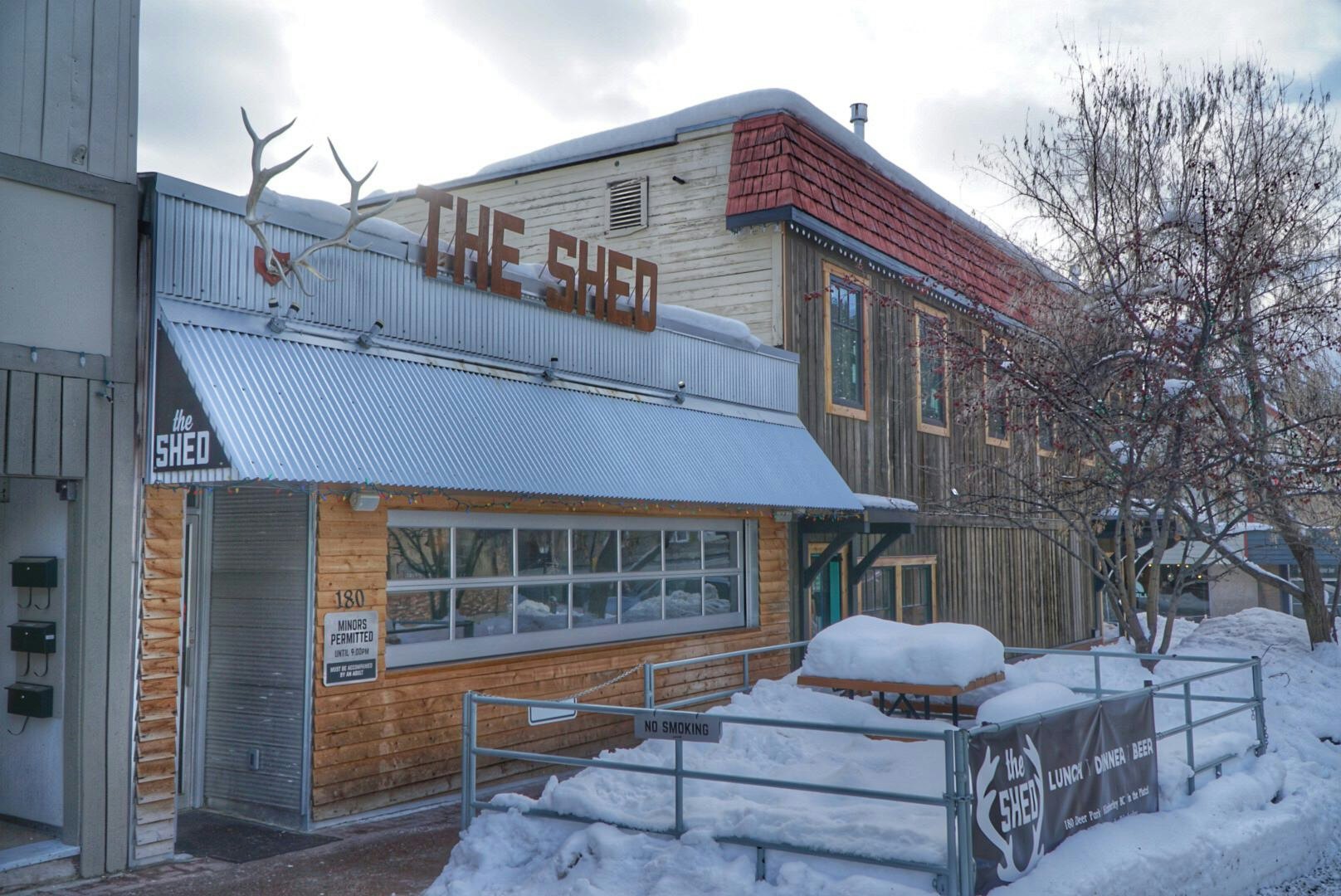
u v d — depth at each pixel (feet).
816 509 42.70
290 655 27.86
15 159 22.74
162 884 22.88
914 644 32.24
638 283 39.24
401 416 28.30
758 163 48.57
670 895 20.20
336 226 29.25
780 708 33.35
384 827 27.68
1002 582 68.54
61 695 23.81
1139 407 44.60
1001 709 25.68
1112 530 69.46
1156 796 27.63
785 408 47.03
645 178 52.42
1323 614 47.98
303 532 27.89
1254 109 46.55
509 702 24.54
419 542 31.19
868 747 30.76
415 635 30.91
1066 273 50.06
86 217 24.06
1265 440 44.19
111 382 24.18
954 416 61.46
